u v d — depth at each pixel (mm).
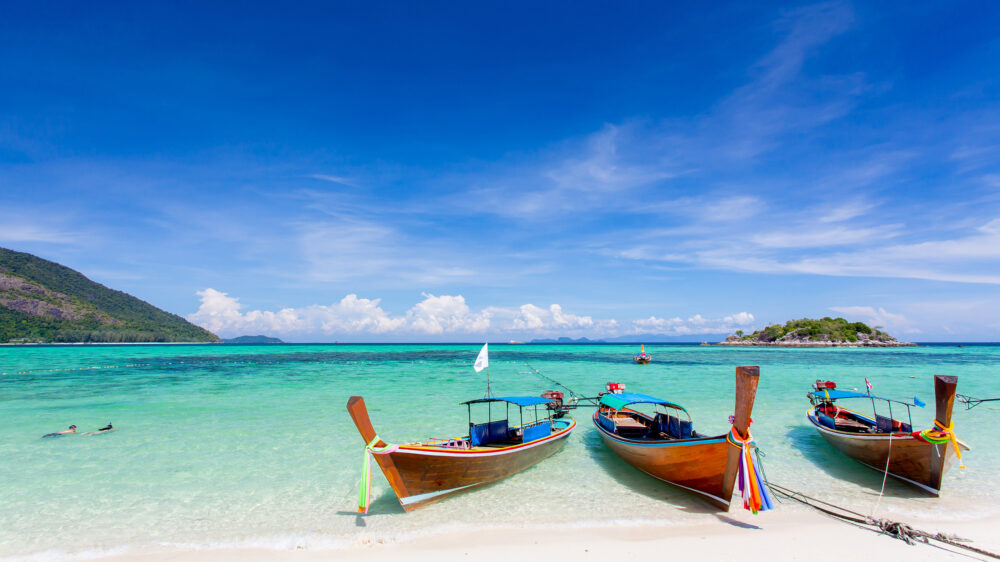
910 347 156375
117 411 24797
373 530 10719
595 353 110750
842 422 17359
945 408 11984
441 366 61906
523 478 14148
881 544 9703
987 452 16922
